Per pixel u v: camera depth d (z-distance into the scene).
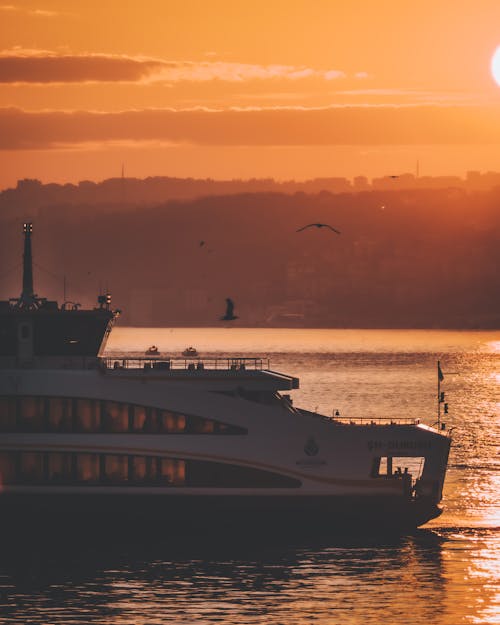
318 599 153.00
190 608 149.25
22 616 146.25
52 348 184.12
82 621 144.88
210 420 177.25
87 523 177.88
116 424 177.25
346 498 177.88
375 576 162.50
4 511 177.38
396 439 179.00
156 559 168.75
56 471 177.38
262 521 177.75
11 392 176.88
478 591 156.88
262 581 159.62
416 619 146.88
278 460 177.25
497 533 188.00
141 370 177.88
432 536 184.88
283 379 179.38
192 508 176.75
